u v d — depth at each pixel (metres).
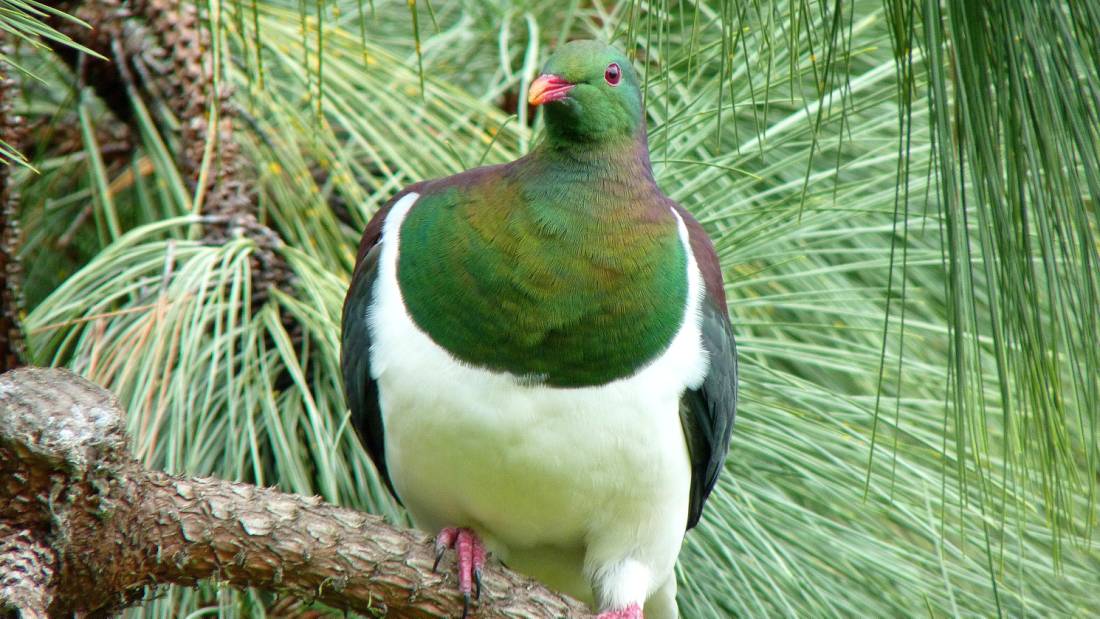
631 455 5.14
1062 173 4.32
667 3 4.91
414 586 4.85
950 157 4.22
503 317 4.96
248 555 4.58
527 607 5.09
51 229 7.39
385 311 5.14
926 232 6.66
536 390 4.99
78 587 4.26
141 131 7.08
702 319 5.26
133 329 5.80
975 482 5.85
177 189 6.71
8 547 4.07
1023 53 4.26
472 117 7.15
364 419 5.48
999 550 5.88
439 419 5.05
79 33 6.95
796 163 6.79
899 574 5.77
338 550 4.73
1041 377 4.54
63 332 5.98
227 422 5.86
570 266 4.97
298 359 6.27
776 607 5.82
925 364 6.23
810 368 6.47
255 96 6.94
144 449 5.40
